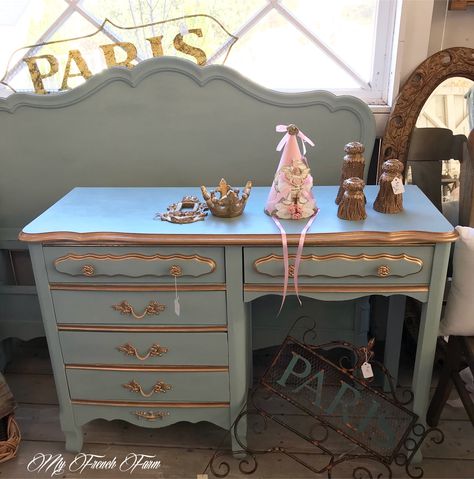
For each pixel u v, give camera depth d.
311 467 1.54
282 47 1.84
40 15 1.83
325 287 1.38
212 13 1.80
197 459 1.62
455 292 1.47
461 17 1.78
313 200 1.42
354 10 1.77
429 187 1.82
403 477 1.54
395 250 1.33
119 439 1.71
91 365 1.52
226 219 1.41
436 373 1.94
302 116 1.70
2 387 1.59
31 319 1.98
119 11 1.81
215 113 1.72
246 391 1.56
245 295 1.40
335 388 1.83
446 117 1.77
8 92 1.93
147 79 1.69
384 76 1.81
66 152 1.80
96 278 1.41
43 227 1.39
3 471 1.59
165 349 1.48
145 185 1.83
